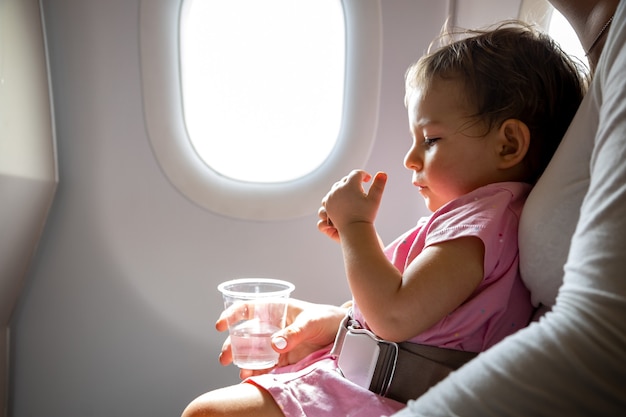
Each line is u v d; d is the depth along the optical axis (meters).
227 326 1.06
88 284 1.36
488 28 1.24
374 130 1.36
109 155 1.33
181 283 1.38
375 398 0.85
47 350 1.37
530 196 0.80
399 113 1.37
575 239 0.55
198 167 1.35
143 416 1.40
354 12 1.31
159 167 1.34
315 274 1.41
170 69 1.30
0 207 1.13
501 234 0.84
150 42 1.28
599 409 0.47
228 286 1.04
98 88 1.31
